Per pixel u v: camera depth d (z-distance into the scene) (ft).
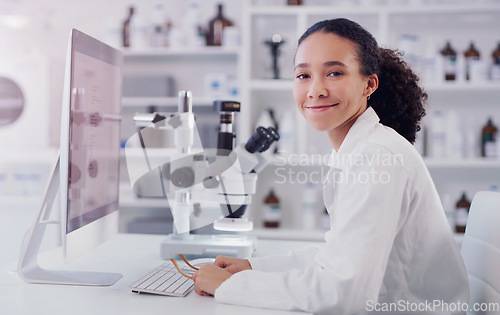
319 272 3.08
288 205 10.35
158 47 10.55
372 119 3.67
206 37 10.63
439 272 3.58
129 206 11.20
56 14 11.82
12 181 10.70
